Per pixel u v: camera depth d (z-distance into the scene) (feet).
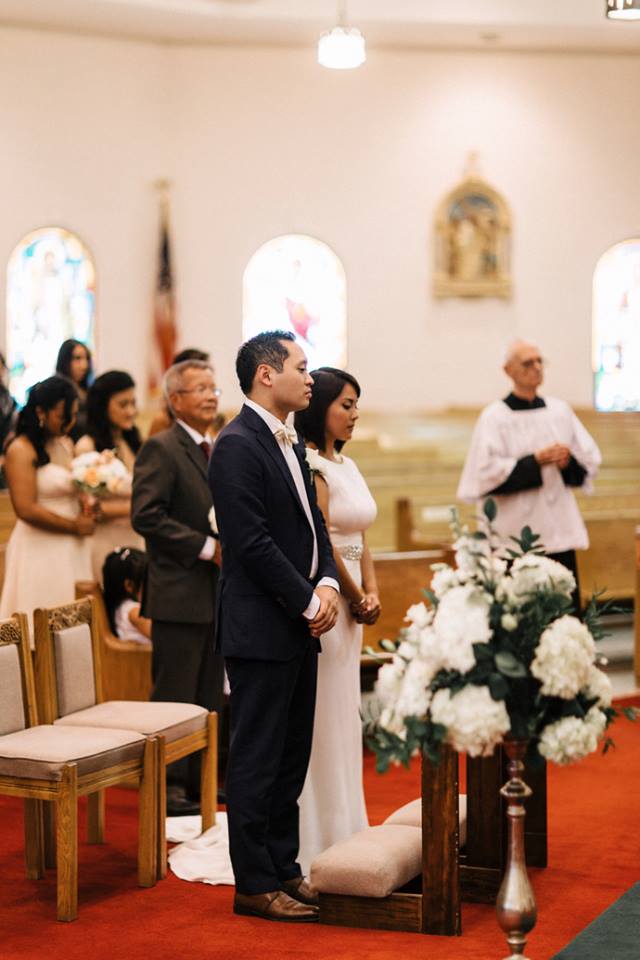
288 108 44.04
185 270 43.57
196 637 17.20
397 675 10.00
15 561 20.08
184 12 40.32
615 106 45.78
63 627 15.11
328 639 14.08
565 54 45.37
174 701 17.12
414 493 42.16
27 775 13.03
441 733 9.64
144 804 14.06
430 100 44.86
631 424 44.55
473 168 45.16
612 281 46.24
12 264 41.47
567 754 9.64
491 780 13.64
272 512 12.80
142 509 16.98
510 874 10.11
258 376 13.00
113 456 20.01
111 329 42.78
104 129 42.32
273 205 44.19
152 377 43.24
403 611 23.72
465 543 10.07
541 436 22.12
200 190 43.57
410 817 14.05
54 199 41.83
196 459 17.40
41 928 12.66
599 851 15.16
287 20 41.16
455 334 45.68
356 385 14.65
